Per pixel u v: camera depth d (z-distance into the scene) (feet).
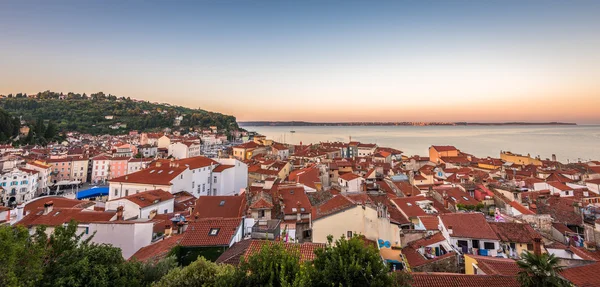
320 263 72.38
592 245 140.15
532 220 167.53
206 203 190.29
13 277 54.75
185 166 281.33
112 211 164.86
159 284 71.26
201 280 70.59
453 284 83.46
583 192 249.96
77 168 545.03
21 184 392.68
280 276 62.03
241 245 105.60
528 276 76.89
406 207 173.78
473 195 245.04
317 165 370.94
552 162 488.44
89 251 73.77
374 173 314.96
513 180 290.97
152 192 207.21
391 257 126.00
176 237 119.34
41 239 71.92
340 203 162.50
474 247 125.49
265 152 647.97
